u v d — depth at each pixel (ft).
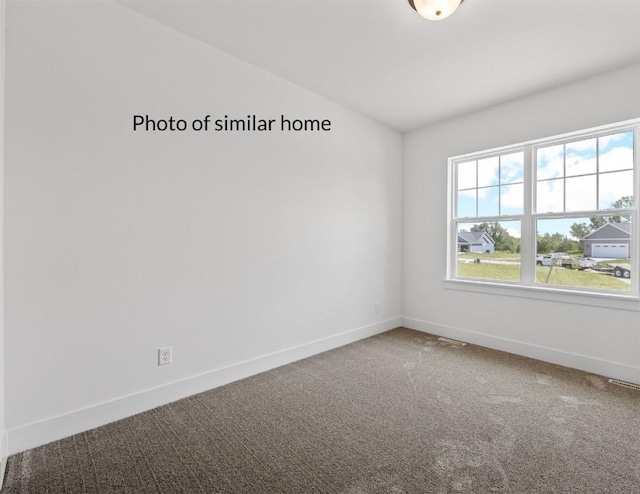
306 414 6.61
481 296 10.96
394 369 8.90
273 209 8.88
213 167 7.66
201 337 7.53
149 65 6.67
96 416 6.09
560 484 4.71
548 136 9.44
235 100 8.04
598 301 8.57
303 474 4.94
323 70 8.63
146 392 6.72
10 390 5.23
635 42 7.20
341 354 10.05
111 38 6.19
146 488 4.66
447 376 8.45
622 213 8.45
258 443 5.68
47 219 5.53
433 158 12.25
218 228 7.77
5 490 4.58
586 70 8.42
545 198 9.83
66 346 5.76
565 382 8.08
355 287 11.34
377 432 6.00
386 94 9.93
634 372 8.06
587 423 6.26
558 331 9.32
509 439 5.77
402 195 13.26
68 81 5.71
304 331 9.75
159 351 6.88
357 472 4.98
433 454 5.38
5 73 5.10
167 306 6.98
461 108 10.84
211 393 7.47
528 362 9.43
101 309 6.14
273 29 7.00
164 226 6.91
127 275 6.43
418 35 7.13
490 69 8.46
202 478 4.86
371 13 6.46
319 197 10.09
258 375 8.48
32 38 5.36
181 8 6.39
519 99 10.05
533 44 7.36
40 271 5.48
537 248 10.02
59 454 5.32
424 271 12.57
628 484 4.70
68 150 5.73
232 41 7.43
